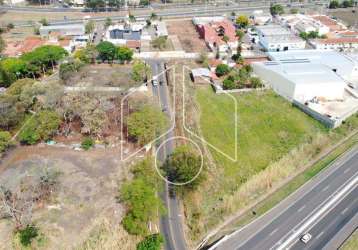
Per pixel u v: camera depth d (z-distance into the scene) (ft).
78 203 230.68
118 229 214.07
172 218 228.84
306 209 235.20
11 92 323.78
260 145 293.84
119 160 271.90
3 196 226.79
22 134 290.76
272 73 378.73
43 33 534.78
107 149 284.41
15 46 479.00
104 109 318.24
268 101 359.87
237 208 235.61
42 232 209.26
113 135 299.58
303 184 256.93
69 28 533.55
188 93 368.68
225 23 565.53
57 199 233.55
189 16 649.20
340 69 418.72
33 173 255.70
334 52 453.58
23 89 324.60
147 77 401.90
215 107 346.54
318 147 294.66
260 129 314.35
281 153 284.41
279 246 208.95
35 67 387.96
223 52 479.00
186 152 260.83
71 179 250.98
